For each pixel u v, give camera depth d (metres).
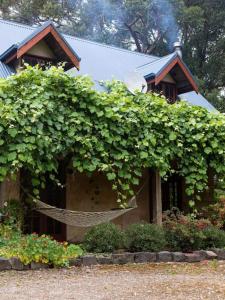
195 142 9.48
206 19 28.36
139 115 8.78
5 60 11.51
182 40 28.42
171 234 8.45
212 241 8.63
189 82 12.89
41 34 10.92
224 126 9.68
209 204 10.79
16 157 7.38
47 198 10.09
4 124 7.33
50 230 10.01
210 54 28.30
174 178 12.17
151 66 13.43
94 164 8.18
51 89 8.02
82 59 13.48
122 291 5.06
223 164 9.86
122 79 13.22
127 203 9.35
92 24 29.14
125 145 8.55
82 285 5.42
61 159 9.07
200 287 5.33
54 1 27.86
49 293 4.93
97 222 8.21
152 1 27.77
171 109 9.29
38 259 6.52
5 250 6.59
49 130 7.79
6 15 26.92
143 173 11.39
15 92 7.77
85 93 8.25
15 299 4.62
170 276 6.21
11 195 8.77
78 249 7.11
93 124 8.30
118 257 7.35
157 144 8.99
